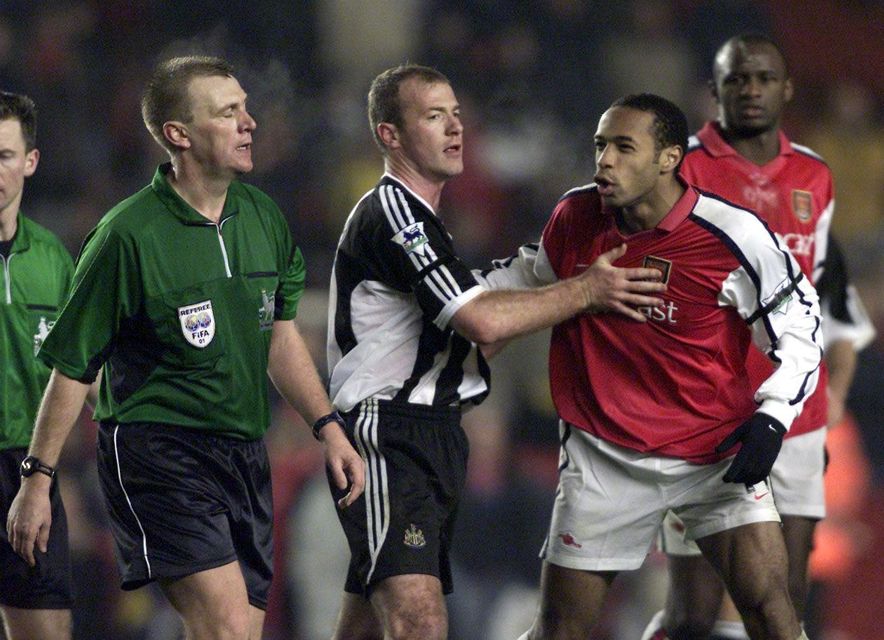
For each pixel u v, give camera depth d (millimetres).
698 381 17438
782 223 20453
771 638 17141
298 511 32531
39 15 48844
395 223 17219
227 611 16625
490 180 48750
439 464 17484
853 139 57375
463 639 33281
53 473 16859
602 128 16938
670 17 55844
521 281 18531
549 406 40750
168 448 16766
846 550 32188
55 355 16609
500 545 34000
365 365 17547
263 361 17281
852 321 22328
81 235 42375
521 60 52781
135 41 48906
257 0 50281
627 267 17375
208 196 16828
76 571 31000
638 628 34781
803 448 20281
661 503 17656
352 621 18188
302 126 47938
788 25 60094
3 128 18047
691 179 20469
